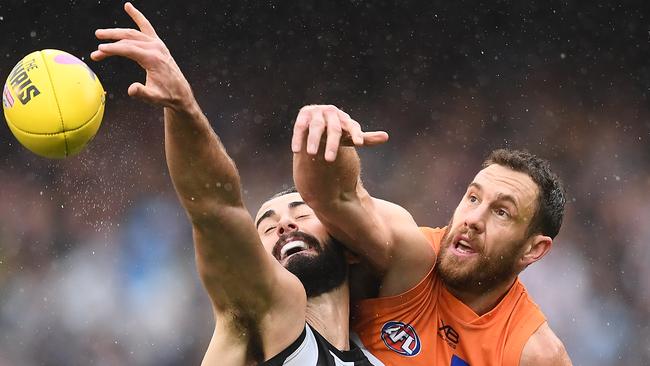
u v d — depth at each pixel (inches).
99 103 462.0
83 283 1609.3
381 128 2228.1
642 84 2288.4
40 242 1684.3
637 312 1710.1
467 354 606.5
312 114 482.3
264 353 525.3
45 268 1635.1
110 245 1692.9
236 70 2236.7
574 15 2310.5
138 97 422.3
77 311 1565.0
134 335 1541.6
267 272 510.3
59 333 1536.7
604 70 2305.6
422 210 1939.0
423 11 2322.8
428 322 610.2
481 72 2311.8
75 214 1754.4
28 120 443.5
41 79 446.6
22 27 2122.3
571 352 1642.5
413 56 2330.2
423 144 2137.1
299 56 2285.9
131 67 2110.0
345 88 2273.6
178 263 1649.9
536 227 616.4
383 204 609.0
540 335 613.6
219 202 478.9
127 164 1903.3
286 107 2239.2
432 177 2012.8
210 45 2241.6
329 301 579.5
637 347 1657.2
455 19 2317.9
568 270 1759.4
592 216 1925.4
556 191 625.6
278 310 523.8
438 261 616.4
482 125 2234.3
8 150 1834.4
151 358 1524.4
